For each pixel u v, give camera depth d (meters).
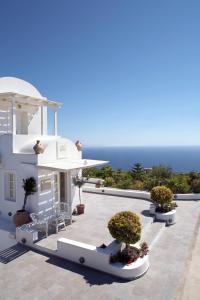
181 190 25.52
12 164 16.94
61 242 12.55
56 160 17.53
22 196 16.59
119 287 10.29
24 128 22.27
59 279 10.84
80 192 19.92
